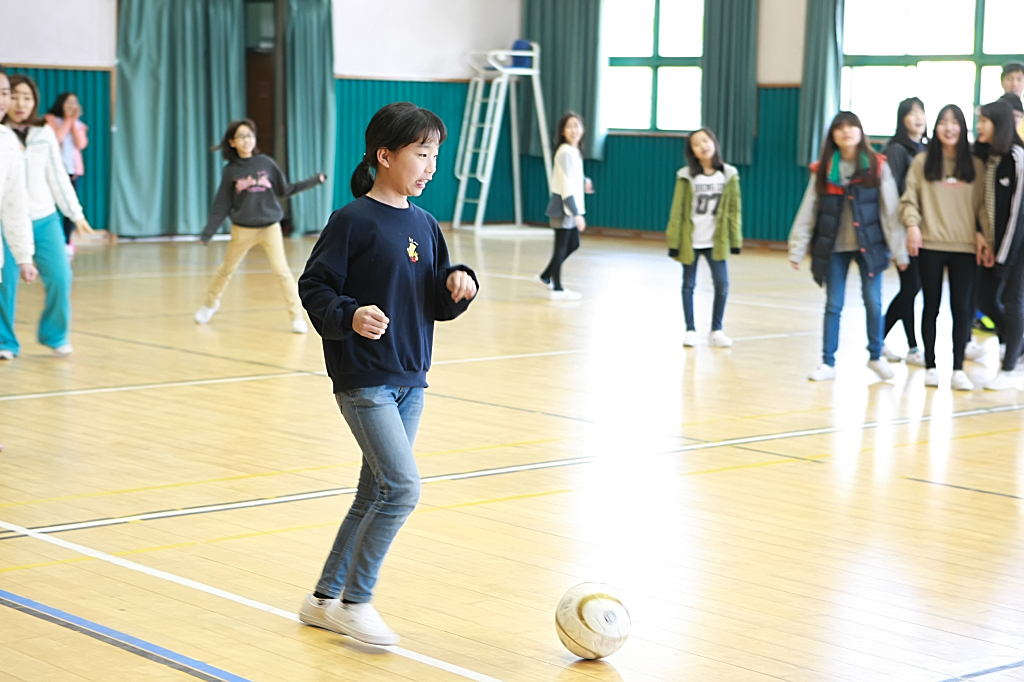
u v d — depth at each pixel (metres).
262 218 10.32
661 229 21.52
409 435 3.83
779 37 19.75
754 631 3.97
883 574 4.57
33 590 4.23
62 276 8.93
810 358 9.69
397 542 4.87
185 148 18.88
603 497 5.61
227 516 5.20
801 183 19.73
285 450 6.40
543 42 22.34
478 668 3.62
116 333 10.25
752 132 20.05
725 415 7.52
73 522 5.07
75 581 4.33
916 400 8.08
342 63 20.77
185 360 9.06
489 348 9.90
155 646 3.73
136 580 4.36
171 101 18.78
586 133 21.89
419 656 3.71
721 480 5.96
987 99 17.97
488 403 7.75
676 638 3.90
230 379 8.37
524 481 5.87
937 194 8.31
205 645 3.75
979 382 8.76
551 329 10.99
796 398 8.09
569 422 7.24
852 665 3.68
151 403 7.54
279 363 9.02
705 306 12.80
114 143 18.30
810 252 8.84
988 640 3.92
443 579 4.44
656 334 10.84
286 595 4.23
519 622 4.02
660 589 4.37
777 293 14.04
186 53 18.72
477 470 6.07
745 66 19.98
